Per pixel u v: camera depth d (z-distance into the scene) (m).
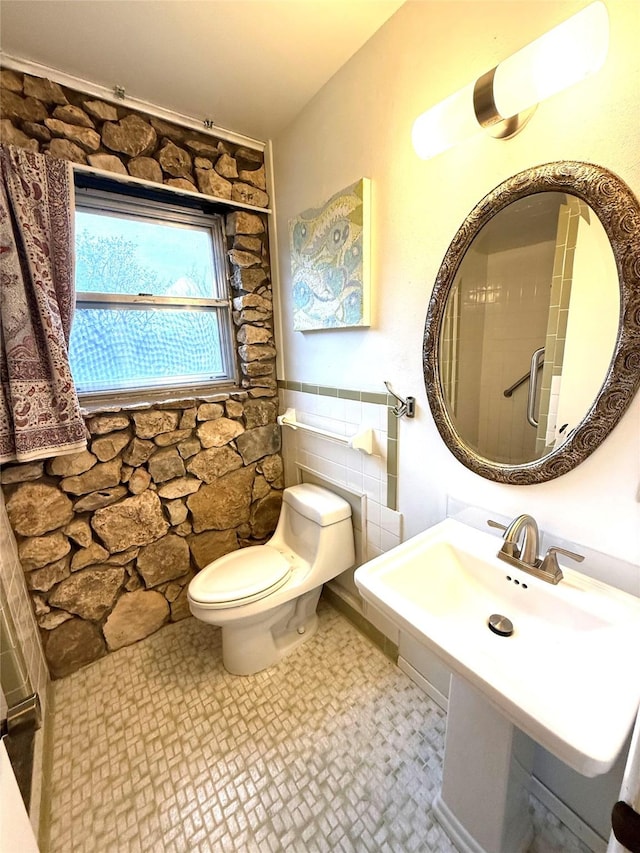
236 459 1.98
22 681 1.28
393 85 1.16
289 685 1.52
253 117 1.62
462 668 0.69
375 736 1.31
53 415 1.37
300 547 1.77
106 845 1.05
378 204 1.28
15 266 1.25
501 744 0.89
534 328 0.93
